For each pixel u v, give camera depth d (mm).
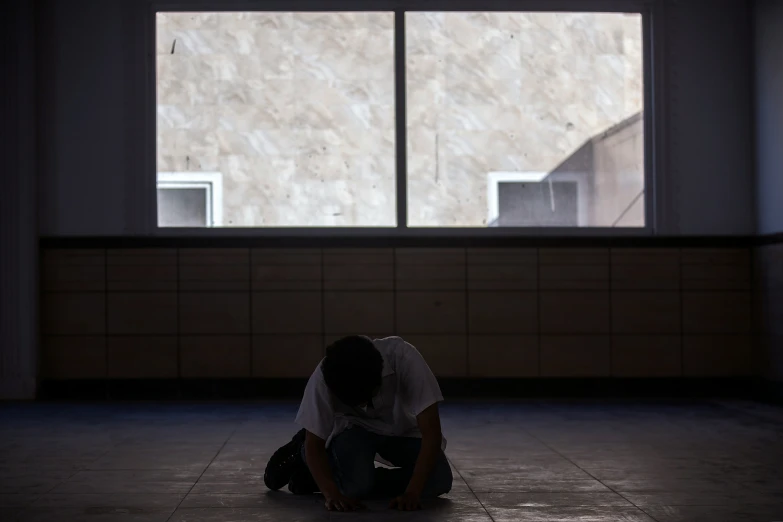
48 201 6246
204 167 6266
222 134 6266
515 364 6254
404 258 6238
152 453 4102
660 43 6371
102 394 6168
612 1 6336
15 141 6156
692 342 6297
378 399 2945
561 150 6328
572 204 6344
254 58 6250
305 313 6215
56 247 6199
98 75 6262
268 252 6215
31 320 6125
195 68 6254
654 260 6305
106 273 6191
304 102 6262
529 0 6301
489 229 6293
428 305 6238
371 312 6223
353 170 6266
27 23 6172
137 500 3137
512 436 4590
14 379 6125
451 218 6293
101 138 6262
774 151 6039
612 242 6289
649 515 2908
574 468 3723
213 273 6203
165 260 6195
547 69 6328
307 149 6266
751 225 6406
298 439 3154
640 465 3787
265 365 6207
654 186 6375
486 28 6305
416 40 6285
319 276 6219
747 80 6418
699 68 6410
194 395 6176
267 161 6262
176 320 6195
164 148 6273
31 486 3377
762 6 6199
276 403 5957
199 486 3373
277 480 3201
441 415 5398
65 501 3125
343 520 2820
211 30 6258
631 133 6395
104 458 3973
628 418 5250
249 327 6207
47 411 5582
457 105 6289
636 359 6281
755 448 4211
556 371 6258
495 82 6305
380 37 6277
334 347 2668
